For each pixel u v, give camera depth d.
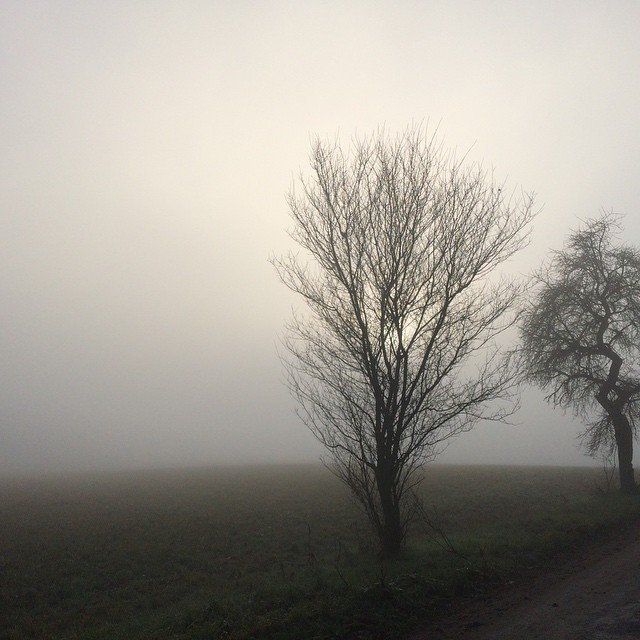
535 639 8.80
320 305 15.75
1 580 17.72
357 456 15.42
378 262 15.20
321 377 15.80
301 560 18.17
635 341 29.06
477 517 23.56
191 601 14.38
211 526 25.61
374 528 16.27
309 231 16.08
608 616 9.65
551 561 14.72
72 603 15.34
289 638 9.59
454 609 10.95
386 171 15.74
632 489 27.97
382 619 10.14
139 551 21.00
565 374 29.91
